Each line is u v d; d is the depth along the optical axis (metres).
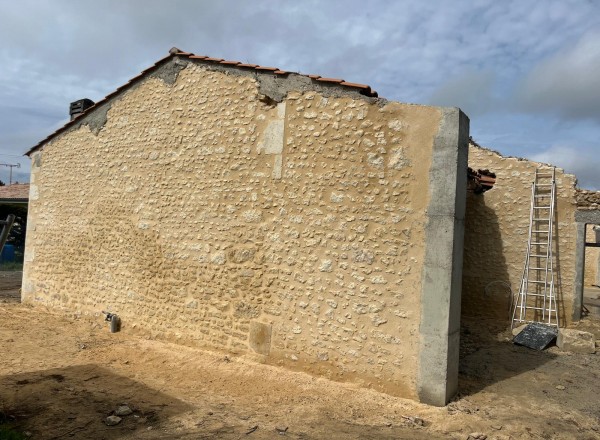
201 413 4.10
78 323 7.21
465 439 3.65
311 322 4.99
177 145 6.29
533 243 8.52
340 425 3.87
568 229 8.39
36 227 8.32
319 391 4.58
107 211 7.10
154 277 6.41
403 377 4.43
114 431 3.66
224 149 5.82
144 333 6.44
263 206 5.43
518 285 8.58
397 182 4.59
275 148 5.37
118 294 6.84
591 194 8.25
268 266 5.34
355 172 4.82
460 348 6.43
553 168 8.45
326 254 4.94
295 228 5.17
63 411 4.02
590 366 5.74
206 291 5.84
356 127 4.85
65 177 7.85
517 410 4.27
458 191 4.36
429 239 4.38
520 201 8.67
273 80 5.44
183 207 6.17
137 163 6.75
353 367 4.71
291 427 3.82
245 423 3.89
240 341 5.50
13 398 4.25
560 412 4.25
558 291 8.38
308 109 5.16
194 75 6.17
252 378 4.96
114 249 6.96
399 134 4.61
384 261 4.60
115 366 5.37
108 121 7.21
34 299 8.20
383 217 4.64
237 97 5.74
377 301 4.61
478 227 8.94
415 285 4.43
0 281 12.77
